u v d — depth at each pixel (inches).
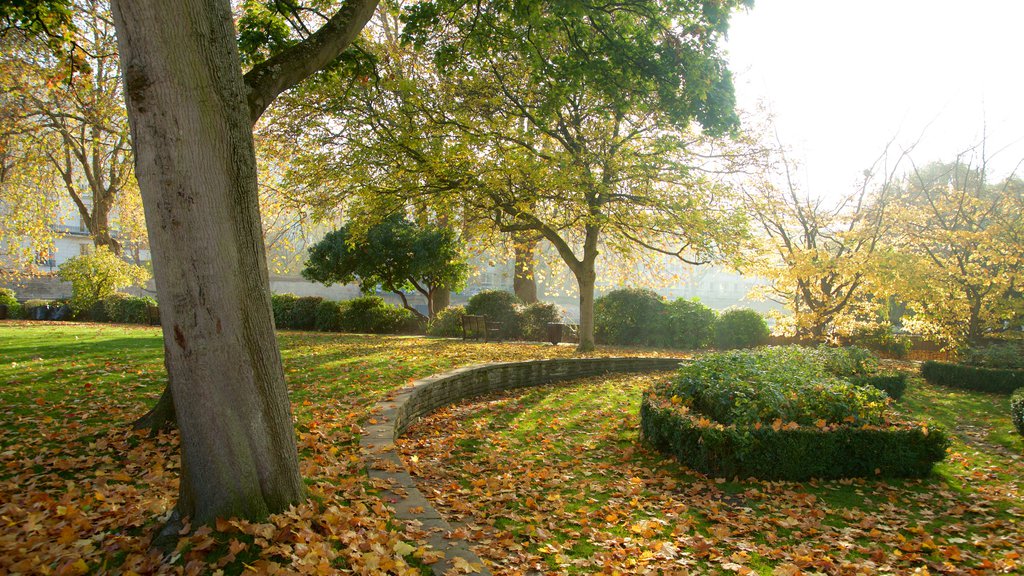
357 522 131.5
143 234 1014.4
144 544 118.4
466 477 204.4
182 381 116.8
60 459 173.2
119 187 924.0
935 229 577.9
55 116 662.5
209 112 113.2
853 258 567.2
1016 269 519.5
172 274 113.0
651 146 529.3
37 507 135.8
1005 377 445.4
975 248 547.2
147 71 107.0
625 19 342.0
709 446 216.8
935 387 472.7
